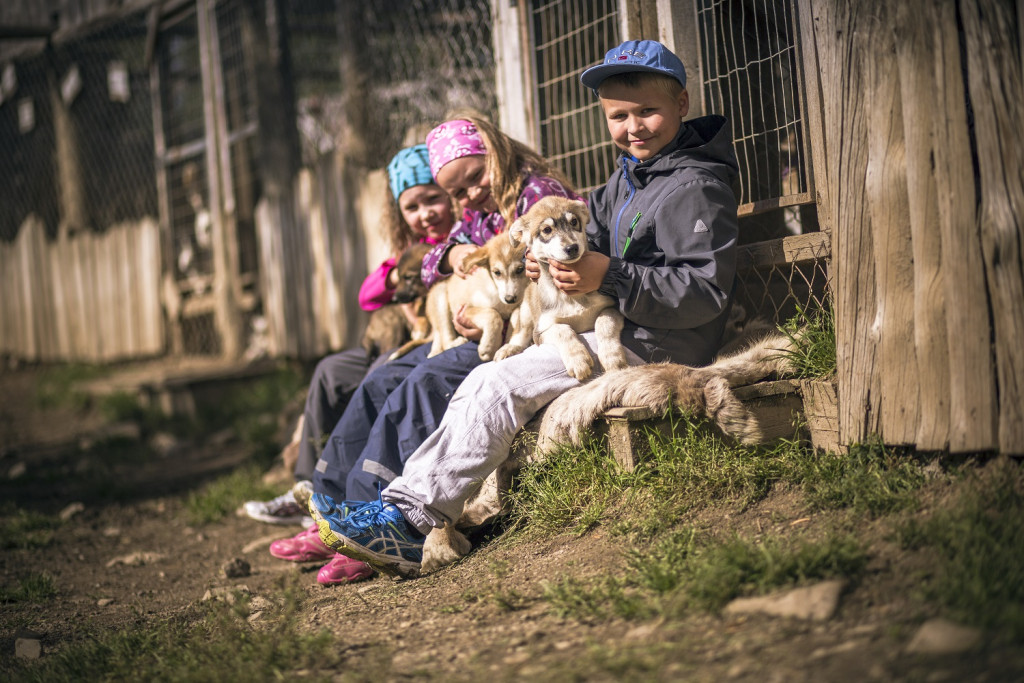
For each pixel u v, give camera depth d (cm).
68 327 1098
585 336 342
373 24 811
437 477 323
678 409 323
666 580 249
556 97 477
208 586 384
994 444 267
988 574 210
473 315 368
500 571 301
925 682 179
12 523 524
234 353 932
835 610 216
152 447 746
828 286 349
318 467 378
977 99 268
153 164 1116
